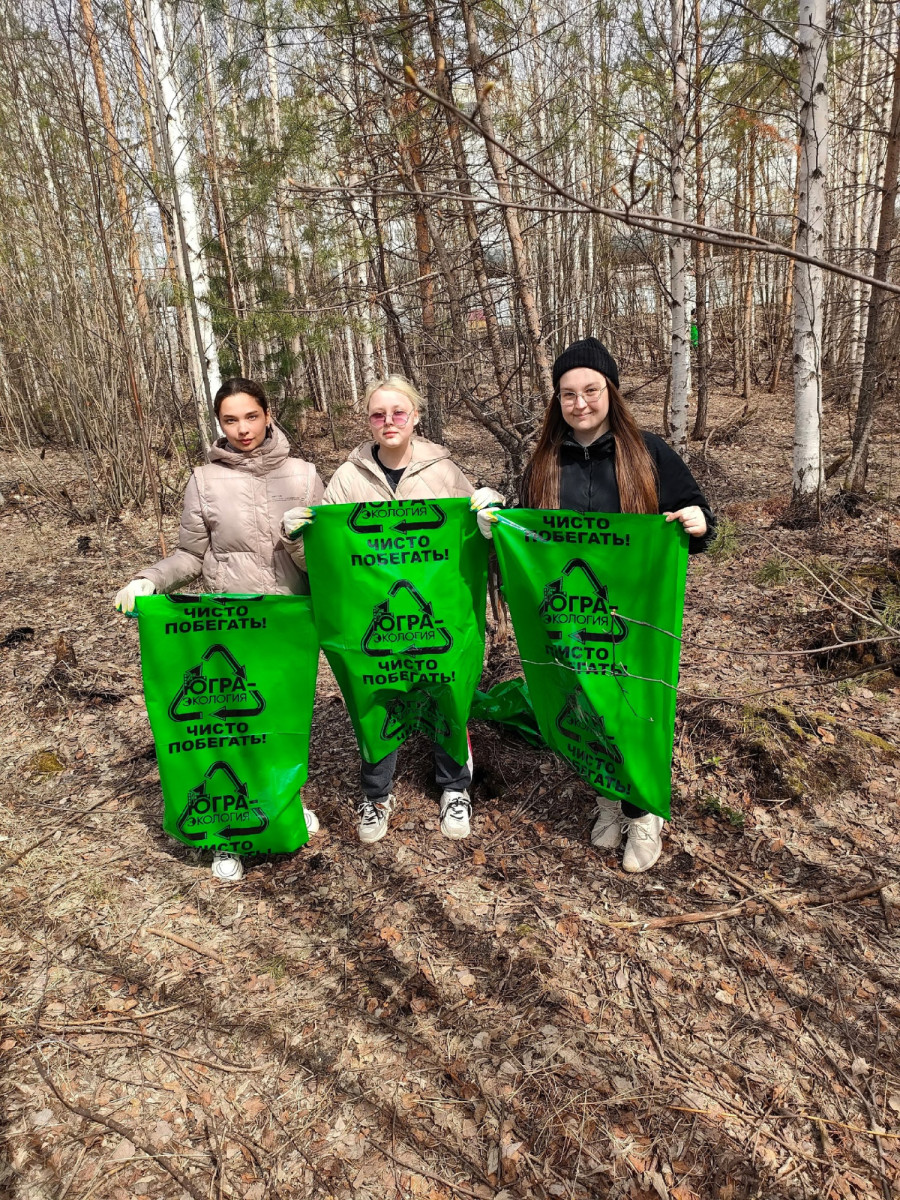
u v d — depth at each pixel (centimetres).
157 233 1455
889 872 295
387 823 349
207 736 308
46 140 889
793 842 316
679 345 899
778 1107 220
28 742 446
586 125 1150
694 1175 205
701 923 283
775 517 757
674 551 274
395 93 565
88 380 971
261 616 299
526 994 263
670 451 284
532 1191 206
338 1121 228
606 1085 230
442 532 303
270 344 1174
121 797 389
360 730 322
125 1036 258
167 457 1138
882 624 236
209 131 1059
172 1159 220
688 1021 248
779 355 1664
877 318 740
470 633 314
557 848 330
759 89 1032
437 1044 249
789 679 429
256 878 329
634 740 290
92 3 725
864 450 772
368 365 1352
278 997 271
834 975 257
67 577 755
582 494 287
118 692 498
